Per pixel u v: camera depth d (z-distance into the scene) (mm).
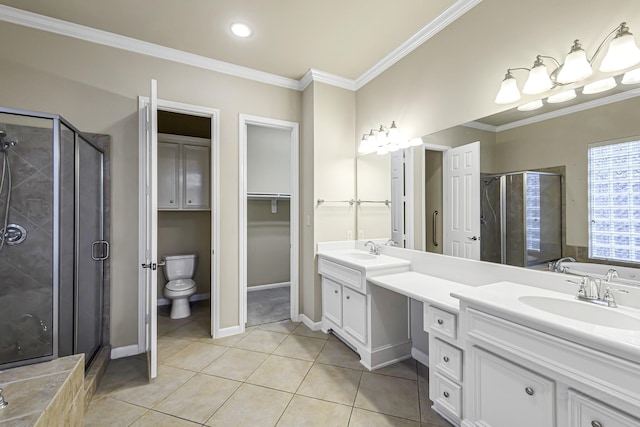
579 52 1307
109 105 2338
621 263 1283
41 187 1714
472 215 1911
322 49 2514
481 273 1854
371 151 2801
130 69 2402
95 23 2178
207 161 3764
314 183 2898
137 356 2391
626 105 1271
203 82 2666
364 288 2199
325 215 2961
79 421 1508
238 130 2822
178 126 3828
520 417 1198
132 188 2420
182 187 3629
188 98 2604
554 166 1511
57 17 2107
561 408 1080
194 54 2586
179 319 3207
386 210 2699
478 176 1876
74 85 2227
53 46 2164
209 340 2678
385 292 2254
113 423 1630
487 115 1821
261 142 4320
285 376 2100
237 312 2824
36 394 1261
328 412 1722
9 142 1698
